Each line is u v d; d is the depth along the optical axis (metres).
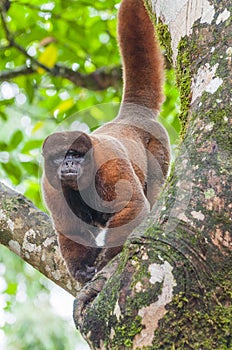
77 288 6.98
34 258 7.35
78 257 7.01
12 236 7.49
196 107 4.99
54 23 13.12
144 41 8.55
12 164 12.84
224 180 4.51
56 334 15.56
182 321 4.23
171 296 4.28
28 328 15.43
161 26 5.99
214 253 4.38
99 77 13.06
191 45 5.36
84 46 13.31
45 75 13.70
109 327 4.42
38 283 16.00
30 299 15.91
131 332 4.28
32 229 7.36
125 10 8.48
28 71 13.09
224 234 4.40
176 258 4.37
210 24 5.23
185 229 4.45
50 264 7.19
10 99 13.45
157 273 4.35
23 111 13.75
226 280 4.33
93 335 4.50
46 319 15.72
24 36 13.10
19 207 7.56
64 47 13.23
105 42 13.87
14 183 12.92
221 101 4.83
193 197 4.52
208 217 4.44
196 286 4.29
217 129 4.74
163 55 8.65
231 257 4.37
